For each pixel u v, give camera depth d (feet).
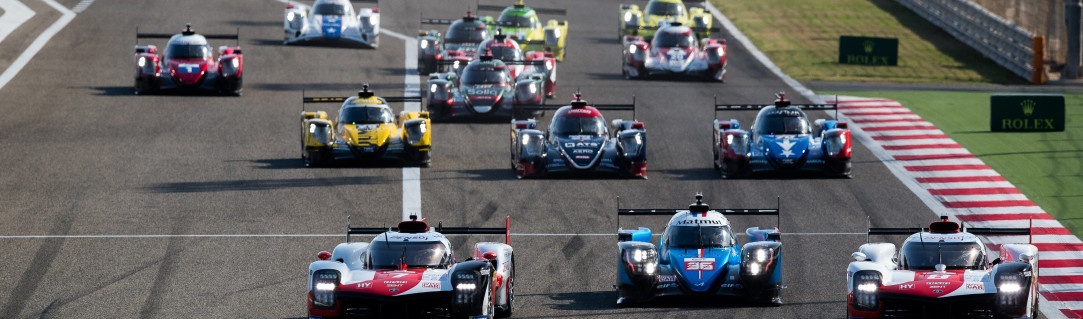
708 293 236.84
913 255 224.53
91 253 283.79
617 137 377.50
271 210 329.72
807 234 311.06
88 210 326.44
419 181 367.86
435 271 214.07
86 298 246.88
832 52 642.22
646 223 322.96
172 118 460.96
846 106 503.20
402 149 384.68
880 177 381.19
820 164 370.94
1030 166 396.57
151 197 342.44
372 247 223.51
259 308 240.73
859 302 208.74
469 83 463.83
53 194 344.08
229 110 479.00
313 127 379.96
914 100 516.73
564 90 537.24
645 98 522.06
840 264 280.92
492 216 327.47
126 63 579.07
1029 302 205.26
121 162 388.16
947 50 648.38
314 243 296.92
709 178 377.30
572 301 246.68
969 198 356.18
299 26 633.20
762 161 370.94
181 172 375.45
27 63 568.00
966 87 555.28
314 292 206.59
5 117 456.86
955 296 204.23
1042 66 569.64
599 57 634.43
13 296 247.50
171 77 497.87
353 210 331.57
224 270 270.87
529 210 334.44
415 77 565.53
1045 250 302.25
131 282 259.80
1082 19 602.03
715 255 242.58
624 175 374.63
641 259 238.89
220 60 508.12
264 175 372.17
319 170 381.19
